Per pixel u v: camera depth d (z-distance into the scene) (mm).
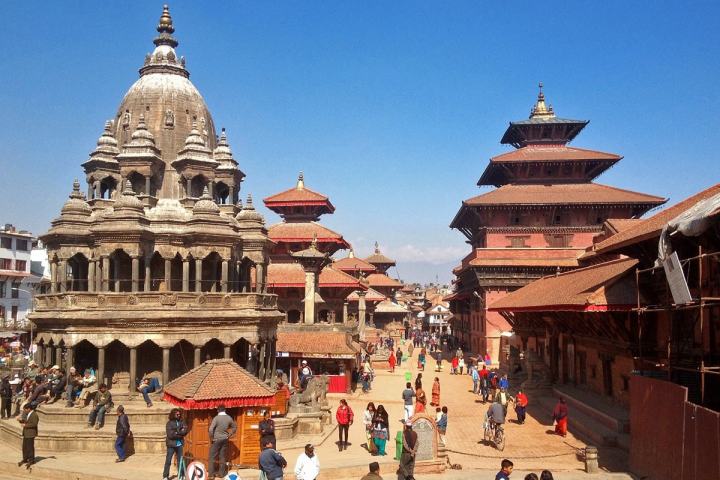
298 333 48375
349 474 23844
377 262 140000
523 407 35625
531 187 76125
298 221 73688
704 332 24391
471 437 31922
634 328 29750
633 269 29891
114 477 23062
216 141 47906
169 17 47844
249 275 43531
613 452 27547
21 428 29516
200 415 23125
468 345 86438
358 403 42750
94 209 41250
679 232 22203
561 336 45188
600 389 37156
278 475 18234
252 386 23750
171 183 42625
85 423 30234
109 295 34438
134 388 33812
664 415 21141
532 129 82000
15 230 91000
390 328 119188
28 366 40406
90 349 37906
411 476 20734
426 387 51406
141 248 36500
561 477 23453
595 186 75875
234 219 42312
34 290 85188
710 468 17297
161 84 45281
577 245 72312
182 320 34500
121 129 44656
